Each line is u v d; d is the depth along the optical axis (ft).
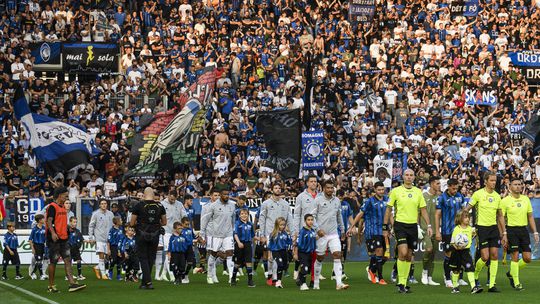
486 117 149.07
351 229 82.12
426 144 134.31
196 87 122.52
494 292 71.77
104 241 91.15
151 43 147.64
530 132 137.28
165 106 136.98
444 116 145.07
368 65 151.33
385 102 145.79
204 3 156.25
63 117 129.90
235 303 64.03
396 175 129.90
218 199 82.38
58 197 74.18
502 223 73.31
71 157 115.65
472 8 168.76
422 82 150.51
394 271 83.41
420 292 71.97
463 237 70.95
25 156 123.34
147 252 76.23
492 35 165.37
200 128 121.90
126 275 86.89
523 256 74.33
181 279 82.79
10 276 95.61
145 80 137.90
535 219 122.21
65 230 74.18
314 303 63.67
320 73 148.25
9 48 138.00
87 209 110.32
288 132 105.81
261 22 156.46
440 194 80.38
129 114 132.05
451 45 160.45
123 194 111.96
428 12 164.76
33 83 133.28
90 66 138.82
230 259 80.94
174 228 82.38
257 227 91.35
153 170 119.34
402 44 157.79
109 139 124.36
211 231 81.87
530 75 160.66
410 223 71.26
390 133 138.21
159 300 66.28
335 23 159.53
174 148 120.57
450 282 77.77
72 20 145.69
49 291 74.18
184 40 149.18
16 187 121.08
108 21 147.54
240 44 151.64
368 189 117.19
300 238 74.49
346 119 139.85
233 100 139.33
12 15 143.74
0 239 108.78
